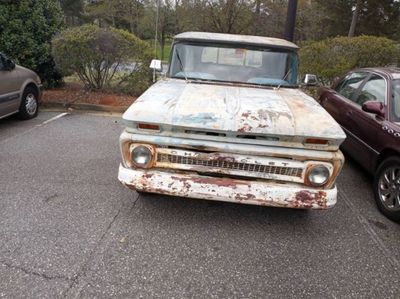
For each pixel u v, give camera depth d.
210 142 2.94
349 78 5.89
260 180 3.01
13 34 8.49
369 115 4.55
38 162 4.81
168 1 19.59
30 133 6.15
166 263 2.85
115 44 8.57
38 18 8.78
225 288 2.62
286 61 4.27
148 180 3.03
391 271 2.93
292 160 2.94
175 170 3.06
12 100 6.34
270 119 2.90
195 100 3.19
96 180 4.32
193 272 2.76
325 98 6.28
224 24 12.87
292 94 3.80
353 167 5.36
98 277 2.64
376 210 4.00
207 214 3.63
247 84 4.11
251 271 2.82
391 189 3.81
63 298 2.42
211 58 4.27
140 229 3.30
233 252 3.04
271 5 13.24
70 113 7.89
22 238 3.06
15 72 6.47
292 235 3.36
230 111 2.98
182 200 3.87
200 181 2.98
